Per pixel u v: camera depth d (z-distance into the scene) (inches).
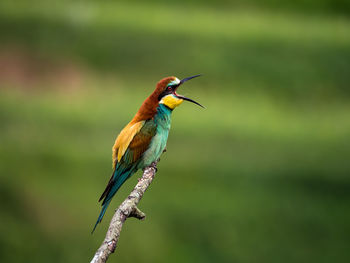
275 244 488.1
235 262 475.2
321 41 1141.7
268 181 607.5
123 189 548.1
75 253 473.4
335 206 552.4
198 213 527.8
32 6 1170.6
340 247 486.9
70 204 525.7
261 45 1091.9
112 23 1120.8
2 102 807.1
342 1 1385.3
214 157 656.4
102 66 975.0
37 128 717.9
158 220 514.6
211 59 1015.0
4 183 550.3
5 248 466.9
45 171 588.7
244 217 526.9
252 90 937.5
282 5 1376.7
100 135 713.6
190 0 1354.6
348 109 882.1
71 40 1045.2
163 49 1026.7
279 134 749.3
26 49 994.1
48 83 914.7
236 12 1315.2
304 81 979.3
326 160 666.2
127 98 854.5
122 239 494.6
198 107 838.5
